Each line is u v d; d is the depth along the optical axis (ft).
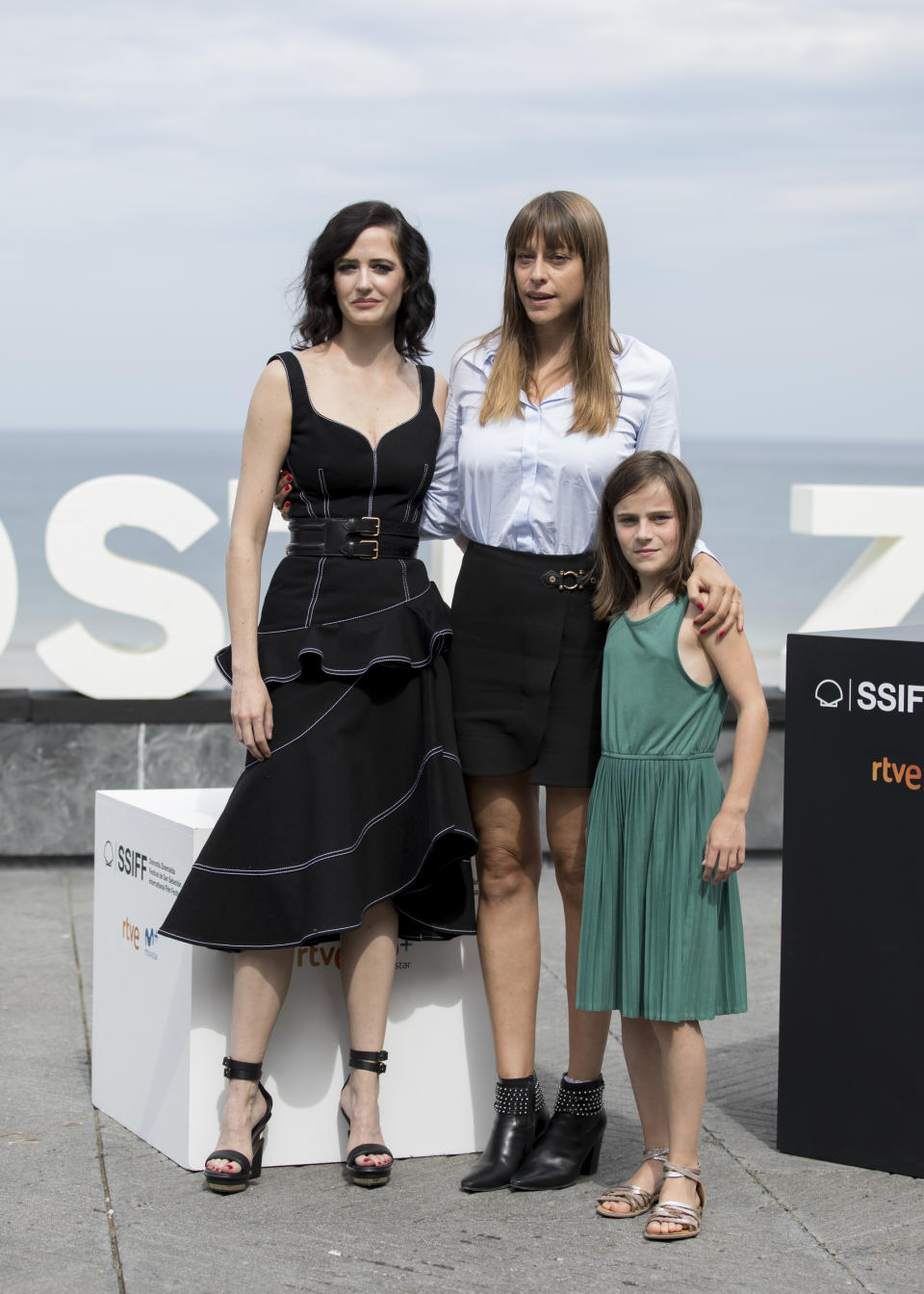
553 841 10.64
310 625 10.30
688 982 9.64
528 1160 10.39
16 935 17.38
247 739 10.22
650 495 9.66
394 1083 10.87
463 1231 9.54
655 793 9.78
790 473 319.68
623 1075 12.89
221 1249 9.20
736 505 191.42
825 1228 9.69
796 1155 11.02
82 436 642.22
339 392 10.49
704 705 9.87
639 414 10.36
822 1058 10.91
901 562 22.29
